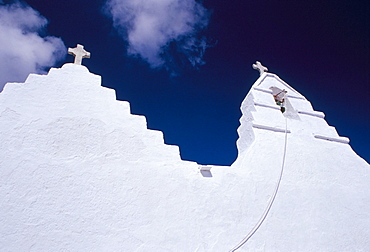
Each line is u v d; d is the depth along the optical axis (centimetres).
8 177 567
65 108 715
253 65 1222
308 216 762
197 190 702
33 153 613
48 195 574
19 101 682
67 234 545
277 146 900
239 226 680
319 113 1109
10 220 526
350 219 799
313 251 703
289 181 820
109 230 575
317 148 959
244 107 1086
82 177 620
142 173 678
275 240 689
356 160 975
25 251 505
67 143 656
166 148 755
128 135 731
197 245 617
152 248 582
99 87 809
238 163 836
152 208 633
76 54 877
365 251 749
